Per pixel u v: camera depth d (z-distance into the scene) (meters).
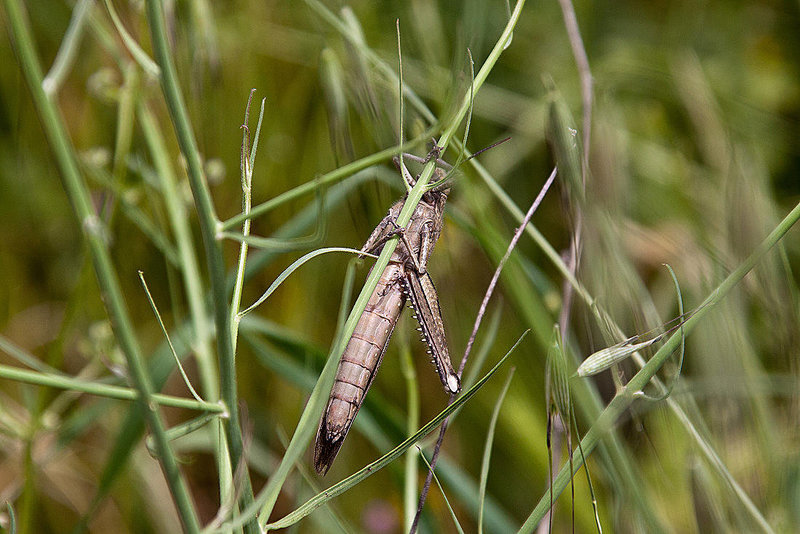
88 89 0.63
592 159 0.54
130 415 0.57
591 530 0.57
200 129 0.56
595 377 0.56
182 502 0.47
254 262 0.59
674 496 0.55
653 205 0.66
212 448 0.62
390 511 0.63
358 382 0.51
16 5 0.46
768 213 0.55
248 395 0.65
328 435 0.51
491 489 0.63
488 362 0.62
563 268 0.53
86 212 0.46
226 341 0.48
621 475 0.53
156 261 0.65
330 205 0.59
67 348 0.66
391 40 0.65
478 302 0.62
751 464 0.55
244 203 0.49
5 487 0.62
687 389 0.54
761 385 0.55
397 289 0.53
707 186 0.65
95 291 0.65
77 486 0.63
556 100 0.52
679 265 0.61
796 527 0.54
